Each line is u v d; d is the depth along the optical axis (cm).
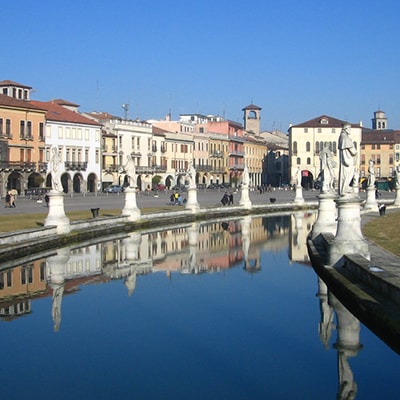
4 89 11062
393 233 3841
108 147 12250
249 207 7331
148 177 13112
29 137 10394
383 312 1664
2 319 2041
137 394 1388
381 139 16388
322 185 3541
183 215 6003
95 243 4119
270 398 1351
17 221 4525
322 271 2545
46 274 2875
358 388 1391
